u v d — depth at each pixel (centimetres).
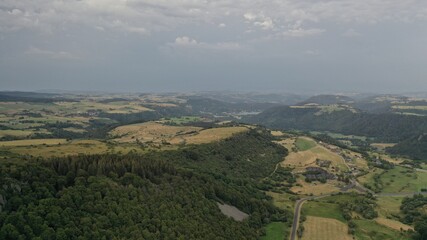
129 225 17075
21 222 14512
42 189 16462
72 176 18300
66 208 16000
